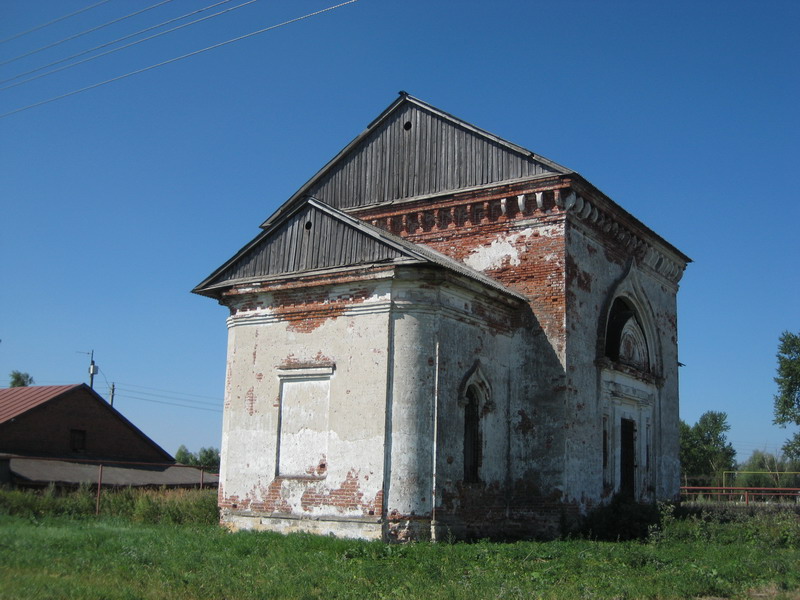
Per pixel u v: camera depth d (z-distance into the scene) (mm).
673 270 27078
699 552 15445
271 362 18531
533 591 10719
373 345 17016
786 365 53125
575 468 19047
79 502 20250
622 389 22328
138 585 10078
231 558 12383
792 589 11969
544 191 20078
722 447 75812
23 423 33656
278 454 17922
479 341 18500
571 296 19766
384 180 23312
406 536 15914
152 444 39906
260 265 19391
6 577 9938
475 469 18172
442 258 19688
